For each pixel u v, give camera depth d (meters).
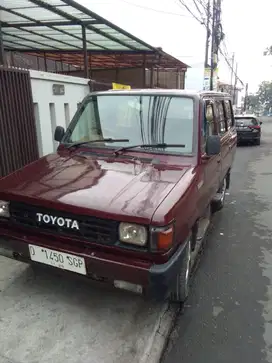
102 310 2.58
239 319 2.61
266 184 7.05
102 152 3.01
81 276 2.24
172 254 2.13
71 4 5.26
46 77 5.38
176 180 2.42
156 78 15.66
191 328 2.50
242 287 3.06
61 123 5.97
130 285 2.10
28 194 2.29
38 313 2.50
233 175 8.04
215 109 3.74
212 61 13.82
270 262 3.54
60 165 2.80
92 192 2.23
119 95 3.30
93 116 3.30
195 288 3.03
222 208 5.29
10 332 2.30
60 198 2.18
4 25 6.91
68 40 8.65
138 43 8.60
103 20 6.27
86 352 2.15
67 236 2.20
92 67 14.25
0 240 2.46
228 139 4.59
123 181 2.39
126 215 1.97
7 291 2.76
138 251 2.01
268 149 13.27
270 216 5.00
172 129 2.93
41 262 2.33
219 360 2.19
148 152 2.87
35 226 2.31
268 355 2.24
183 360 2.18
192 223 2.54
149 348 2.22
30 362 2.05
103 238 2.10
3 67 4.19
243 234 4.30
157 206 2.03
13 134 4.48
